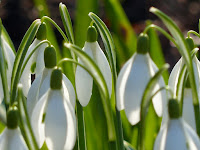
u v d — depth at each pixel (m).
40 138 0.35
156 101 0.36
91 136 0.45
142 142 0.35
